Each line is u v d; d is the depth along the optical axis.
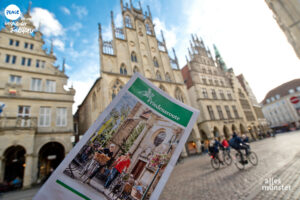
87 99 20.16
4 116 11.25
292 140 15.02
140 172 1.57
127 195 1.45
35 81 13.71
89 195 1.38
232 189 4.24
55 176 1.39
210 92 27.27
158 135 1.79
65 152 12.58
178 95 21.73
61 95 14.20
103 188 1.45
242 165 7.11
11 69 12.95
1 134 10.05
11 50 13.62
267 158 7.89
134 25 22.31
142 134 1.77
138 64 19.70
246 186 4.27
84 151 1.56
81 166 1.49
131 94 1.98
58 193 1.32
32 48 14.66
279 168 5.45
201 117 24.06
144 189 1.48
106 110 1.82
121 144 1.68
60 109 13.72
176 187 5.64
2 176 9.97
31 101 12.71
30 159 10.47
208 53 32.97
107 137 1.68
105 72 16.20
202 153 19.20
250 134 27.56
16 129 10.48
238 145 6.65
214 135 23.77
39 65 14.41
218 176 6.04
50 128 12.77
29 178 10.17
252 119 31.61
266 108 59.78
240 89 34.62
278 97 54.94
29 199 6.78
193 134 20.52
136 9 24.64
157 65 22.05
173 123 1.86
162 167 1.60
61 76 14.88
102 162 1.55
